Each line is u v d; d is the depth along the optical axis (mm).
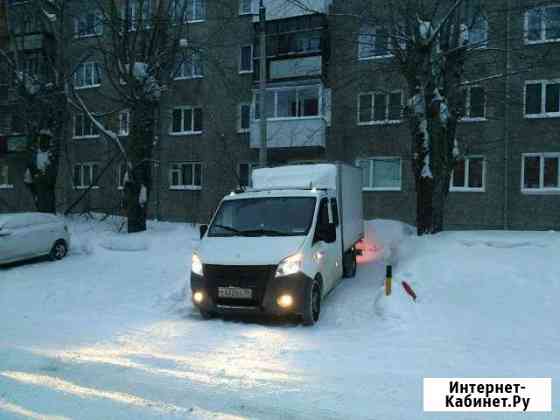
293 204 7617
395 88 18766
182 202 22578
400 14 11664
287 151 20156
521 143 17609
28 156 16406
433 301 7438
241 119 21719
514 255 8719
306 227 7246
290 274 6574
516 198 17719
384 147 19359
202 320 7180
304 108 19359
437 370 4742
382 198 19422
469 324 6562
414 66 11492
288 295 6527
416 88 11617
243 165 21625
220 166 21797
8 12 16531
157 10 15391
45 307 8188
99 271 11156
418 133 11805
